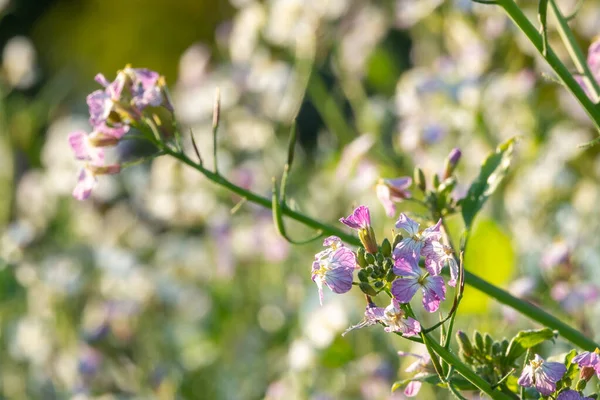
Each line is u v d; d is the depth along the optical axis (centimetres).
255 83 938
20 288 946
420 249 299
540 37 363
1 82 1105
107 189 1051
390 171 684
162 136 409
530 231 732
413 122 768
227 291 924
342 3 874
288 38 895
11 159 1107
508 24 768
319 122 1482
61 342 871
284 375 769
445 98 784
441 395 623
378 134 877
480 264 552
